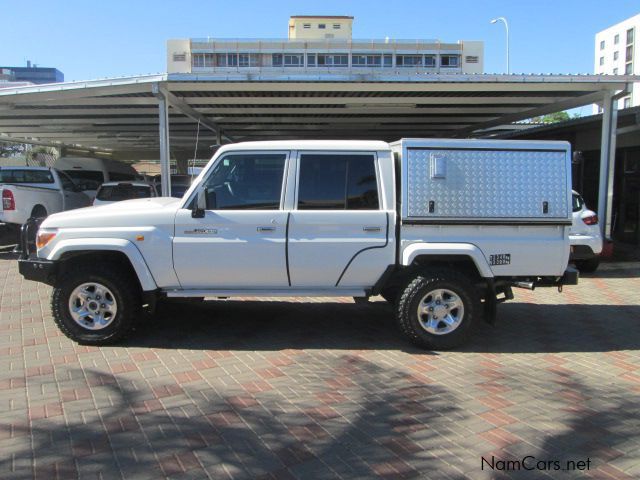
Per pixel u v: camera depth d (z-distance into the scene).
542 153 5.48
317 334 6.14
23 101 12.36
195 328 6.31
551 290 8.74
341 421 3.97
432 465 3.39
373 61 93.94
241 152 5.50
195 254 5.46
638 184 14.09
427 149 5.41
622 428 3.90
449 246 5.43
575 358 5.42
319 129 19.64
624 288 8.95
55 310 5.55
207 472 3.29
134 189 12.99
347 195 5.53
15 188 11.36
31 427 3.83
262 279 5.55
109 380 4.71
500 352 5.59
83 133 21.17
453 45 94.00
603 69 114.56
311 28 121.81
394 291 6.16
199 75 10.58
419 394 4.48
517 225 5.50
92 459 3.41
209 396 4.39
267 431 3.81
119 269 5.63
